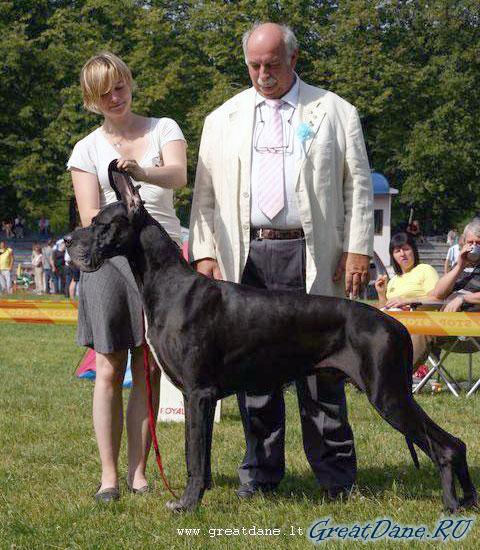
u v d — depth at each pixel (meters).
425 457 5.56
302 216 4.66
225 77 28.69
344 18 29.92
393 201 37.56
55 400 7.71
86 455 5.65
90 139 4.93
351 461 4.79
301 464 5.48
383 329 4.15
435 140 31.52
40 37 31.22
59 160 31.55
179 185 4.75
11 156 31.84
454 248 15.47
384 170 36.31
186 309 4.25
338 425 4.73
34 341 13.30
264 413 4.76
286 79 4.70
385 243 28.86
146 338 4.40
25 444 6.00
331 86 30.47
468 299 7.66
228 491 4.86
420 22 32.25
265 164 4.71
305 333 4.23
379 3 31.06
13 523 4.16
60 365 10.33
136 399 4.89
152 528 4.11
